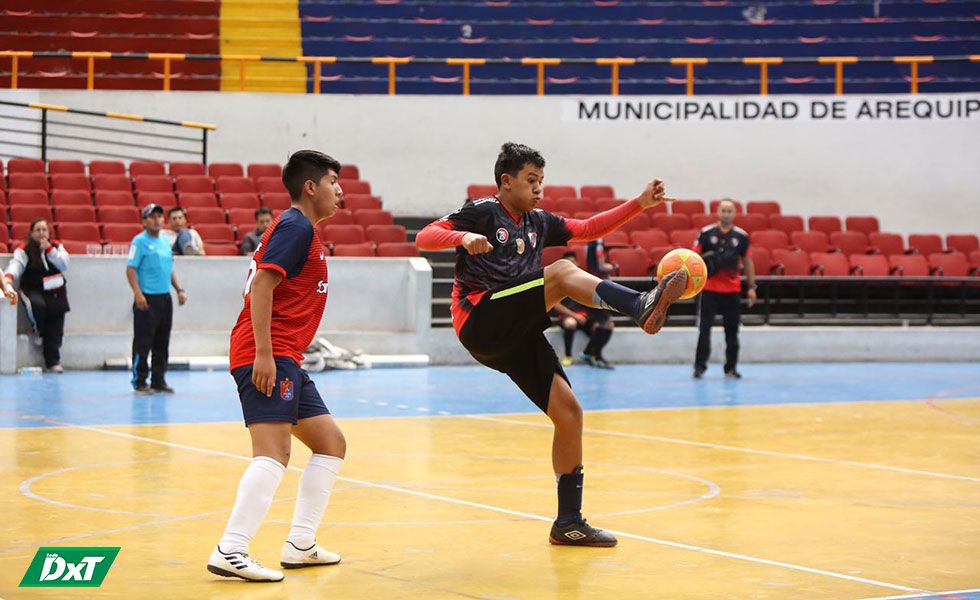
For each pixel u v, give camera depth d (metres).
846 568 5.00
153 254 12.30
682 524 5.99
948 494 6.90
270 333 4.80
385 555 5.24
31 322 14.62
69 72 22.69
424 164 20.73
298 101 20.47
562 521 5.45
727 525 5.96
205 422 10.09
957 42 24.05
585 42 24.00
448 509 6.36
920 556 5.25
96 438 9.05
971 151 21.05
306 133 20.48
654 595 4.51
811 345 17.55
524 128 20.88
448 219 5.37
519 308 5.16
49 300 14.49
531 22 24.61
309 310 4.96
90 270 15.34
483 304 5.26
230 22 23.56
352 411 11.13
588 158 20.94
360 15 24.47
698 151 21.05
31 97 20.02
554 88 23.00
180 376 14.32
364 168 20.62
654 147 21.03
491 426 10.08
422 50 23.81
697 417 10.84
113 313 15.45
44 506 6.33
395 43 23.75
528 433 9.63
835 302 18.05
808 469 7.84
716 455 8.47
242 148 20.36
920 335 17.73
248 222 17.33
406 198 20.69
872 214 21.09
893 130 21.08
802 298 18.00
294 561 4.96
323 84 22.88
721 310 14.90
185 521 5.95
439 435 9.48
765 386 13.91
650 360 17.08
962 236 20.05
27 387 12.91
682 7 24.98
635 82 23.06
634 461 8.16
